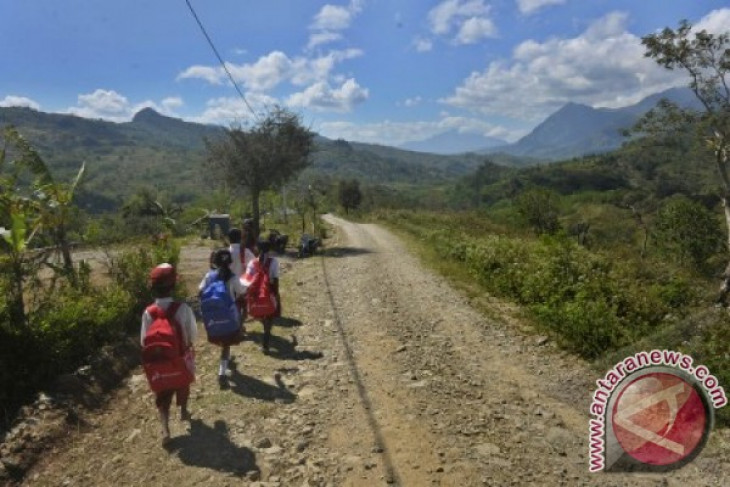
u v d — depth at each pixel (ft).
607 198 337.72
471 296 39.32
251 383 21.38
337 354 25.35
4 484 14.43
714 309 24.71
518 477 14.65
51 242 31.99
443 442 16.61
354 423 17.90
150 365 15.67
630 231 149.38
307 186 117.50
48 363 20.08
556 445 16.40
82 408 18.67
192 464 15.29
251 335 28.19
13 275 22.93
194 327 16.69
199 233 104.27
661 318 28.55
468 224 121.08
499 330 29.89
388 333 29.19
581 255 42.96
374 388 21.07
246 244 26.86
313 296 38.96
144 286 30.04
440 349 26.35
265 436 16.89
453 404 19.56
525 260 44.93
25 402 18.35
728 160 60.80
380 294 39.86
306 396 20.16
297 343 27.07
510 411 18.93
